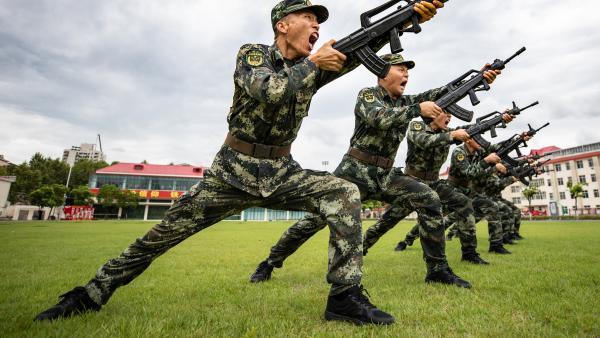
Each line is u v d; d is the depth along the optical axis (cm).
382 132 375
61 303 232
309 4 259
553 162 5972
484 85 497
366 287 339
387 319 215
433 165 480
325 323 223
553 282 337
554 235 1084
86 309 234
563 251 622
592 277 361
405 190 389
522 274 386
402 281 369
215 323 221
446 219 802
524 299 275
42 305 272
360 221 240
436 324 216
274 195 255
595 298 276
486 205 641
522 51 492
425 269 454
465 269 438
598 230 1374
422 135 436
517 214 928
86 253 659
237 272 443
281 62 249
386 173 395
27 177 5653
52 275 414
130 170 5772
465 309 247
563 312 240
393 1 267
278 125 243
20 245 830
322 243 922
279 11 264
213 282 375
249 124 242
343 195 243
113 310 253
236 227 2292
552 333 198
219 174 244
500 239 632
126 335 195
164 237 238
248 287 348
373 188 388
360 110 352
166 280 386
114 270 236
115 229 1725
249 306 268
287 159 264
